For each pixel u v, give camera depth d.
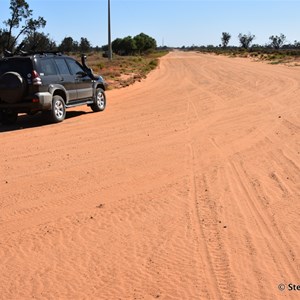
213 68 42.12
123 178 7.77
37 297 4.25
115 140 10.90
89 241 5.38
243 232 5.50
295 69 35.16
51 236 5.55
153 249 5.13
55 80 13.82
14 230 5.76
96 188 7.28
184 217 6.00
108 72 34.59
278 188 7.05
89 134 11.79
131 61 56.06
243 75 30.70
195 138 10.76
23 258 5.01
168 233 5.54
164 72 40.12
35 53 13.78
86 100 15.64
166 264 4.79
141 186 7.32
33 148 10.30
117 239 5.41
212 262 4.80
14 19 56.00
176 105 16.92
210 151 9.45
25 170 8.45
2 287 4.43
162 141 10.55
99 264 4.83
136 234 5.54
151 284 4.41
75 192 7.12
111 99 20.30
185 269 4.68
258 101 16.83
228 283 4.39
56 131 12.43
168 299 4.15
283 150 9.36
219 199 6.62
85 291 4.32
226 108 15.41
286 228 5.59
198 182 7.44
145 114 15.03
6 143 11.00
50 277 4.59
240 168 8.18
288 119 12.77
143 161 8.82
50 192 7.15
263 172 7.90
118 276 4.58
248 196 6.73
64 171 8.30
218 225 5.72
